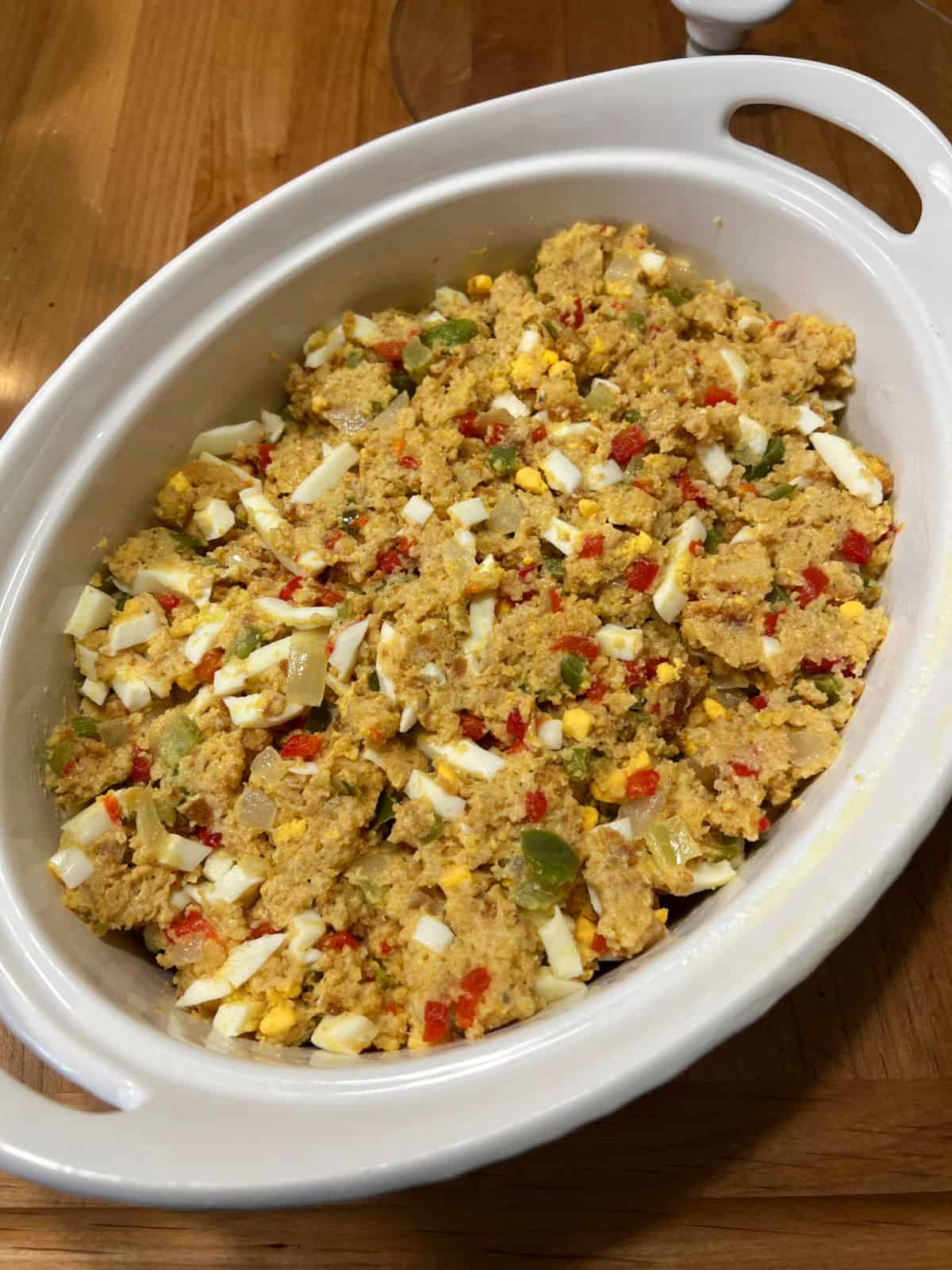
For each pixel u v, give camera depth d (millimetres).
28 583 241
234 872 240
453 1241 235
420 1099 185
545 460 274
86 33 390
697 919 222
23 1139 174
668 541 269
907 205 334
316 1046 224
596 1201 236
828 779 227
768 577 256
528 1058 187
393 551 270
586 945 229
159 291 259
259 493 281
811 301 293
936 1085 241
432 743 247
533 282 319
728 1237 233
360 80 381
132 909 237
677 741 256
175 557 272
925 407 254
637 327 297
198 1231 239
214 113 374
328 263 281
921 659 219
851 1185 234
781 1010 248
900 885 260
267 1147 176
